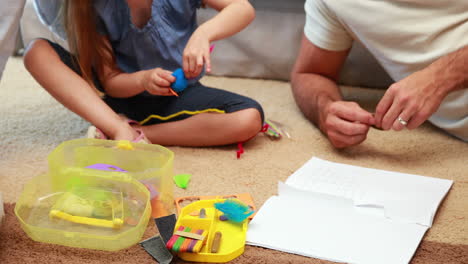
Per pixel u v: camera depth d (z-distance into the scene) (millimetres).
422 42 1194
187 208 896
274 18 1692
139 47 1222
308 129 1362
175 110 1237
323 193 942
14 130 1301
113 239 802
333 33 1328
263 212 912
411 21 1194
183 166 1119
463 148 1257
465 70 1095
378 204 940
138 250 816
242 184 1046
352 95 1646
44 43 1177
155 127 1231
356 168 1107
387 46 1254
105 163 998
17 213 857
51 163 908
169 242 786
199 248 785
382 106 1096
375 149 1245
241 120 1170
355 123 1150
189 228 826
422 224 892
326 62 1394
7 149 1186
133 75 1186
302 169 1093
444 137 1323
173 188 1009
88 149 992
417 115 1080
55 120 1382
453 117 1272
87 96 1130
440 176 1104
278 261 792
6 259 783
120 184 895
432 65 1108
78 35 1173
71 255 800
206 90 1258
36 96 1565
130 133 1117
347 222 891
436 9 1177
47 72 1134
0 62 1062
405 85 1073
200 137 1210
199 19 1698
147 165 987
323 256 798
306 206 936
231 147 1237
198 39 1115
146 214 842
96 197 881
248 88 1688
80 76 1196
